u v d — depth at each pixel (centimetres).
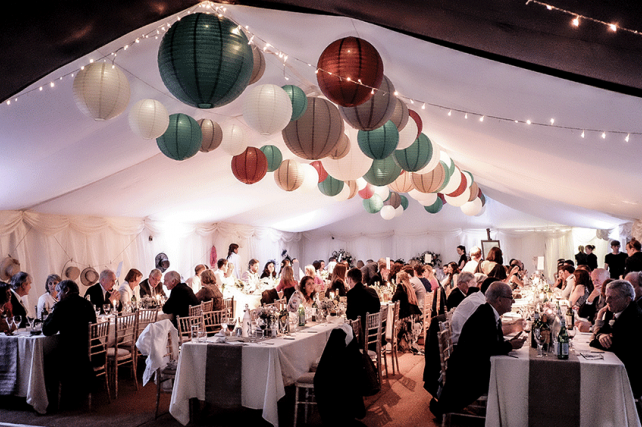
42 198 784
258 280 1122
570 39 256
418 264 1039
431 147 576
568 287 824
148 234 1151
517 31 268
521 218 1817
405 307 870
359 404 463
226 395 476
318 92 777
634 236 939
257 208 1381
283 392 466
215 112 726
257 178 649
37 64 417
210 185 1035
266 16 445
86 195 852
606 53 254
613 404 379
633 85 271
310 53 502
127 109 593
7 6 353
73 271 911
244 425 484
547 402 390
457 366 421
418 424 488
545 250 1792
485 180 1309
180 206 1120
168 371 514
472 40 292
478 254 997
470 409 521
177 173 899
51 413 526
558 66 278
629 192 632
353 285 664
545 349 423
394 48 385
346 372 461
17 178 662
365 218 2006
